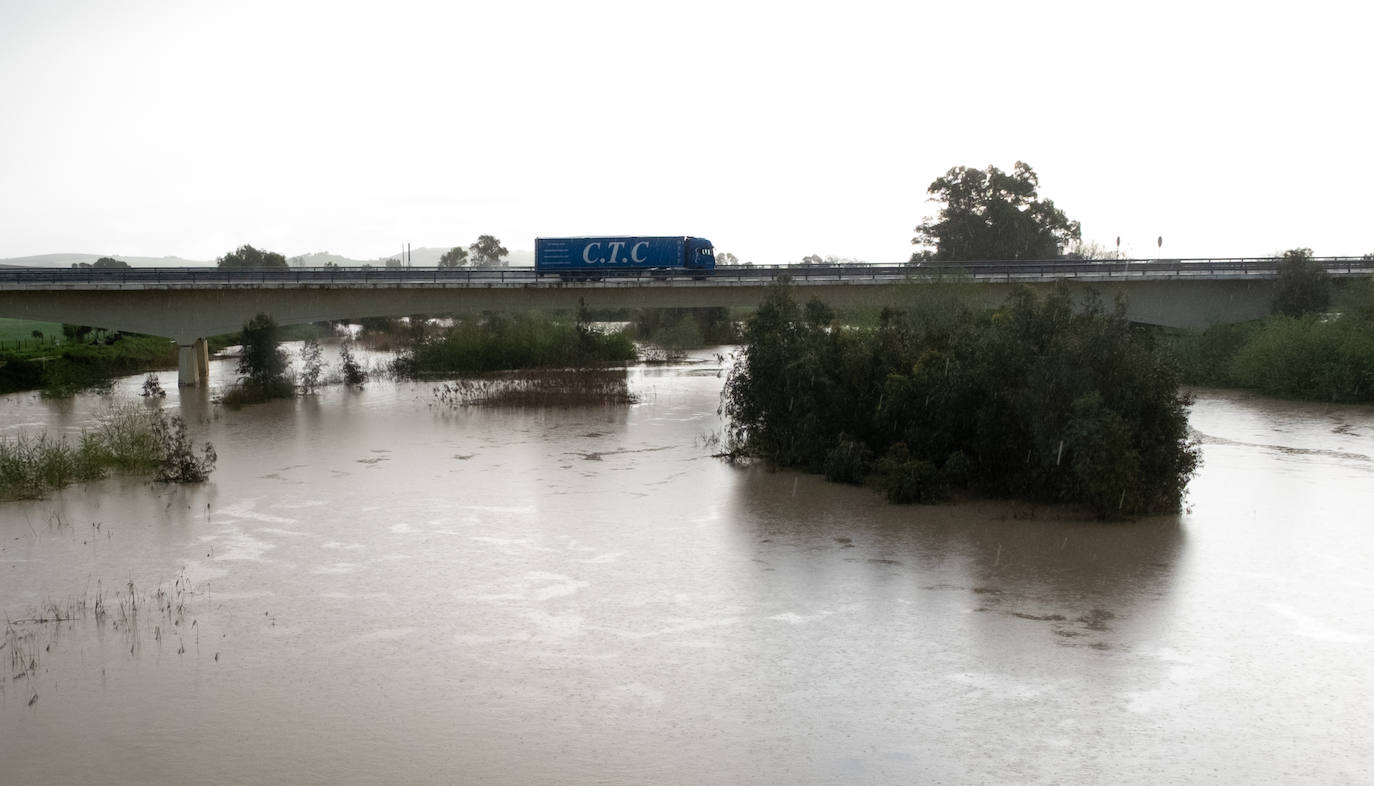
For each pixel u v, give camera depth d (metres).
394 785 13.48
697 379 68.69
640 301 68.38
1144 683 16.52
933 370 31.98
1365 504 29.06
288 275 64.38
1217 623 19.23
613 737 14.83
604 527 27.06
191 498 30.83
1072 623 19.30
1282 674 16.84
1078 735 14.73
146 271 62.41
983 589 21.41
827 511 28.62
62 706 15.99
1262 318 66.06
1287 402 53.00
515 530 26.81
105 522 27.75
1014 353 29.78
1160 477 28.09
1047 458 28.52
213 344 96.75
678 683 16.75
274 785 13.51
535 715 15.59
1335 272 66.44
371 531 26.77
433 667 17.52
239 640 18.80
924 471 29.58
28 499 30.72
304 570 23.25
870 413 34.03
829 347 36.03
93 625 19.61
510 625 19.58
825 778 13.55
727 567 23.23
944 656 17.73
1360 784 13.27
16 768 14.02
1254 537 25.41
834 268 66.50
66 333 88.75
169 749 14.55
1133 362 28.28
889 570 22.84
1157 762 13.91
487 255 152.12
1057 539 25.34
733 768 13.85
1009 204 92.62
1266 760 13.94
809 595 21.17
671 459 37.44
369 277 65.56
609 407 53.19
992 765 13.87
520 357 76.50
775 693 16.31
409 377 70.44
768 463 36.03
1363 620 19.36
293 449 39.97
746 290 68.00
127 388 65.38
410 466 36.16
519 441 41.84
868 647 18.22
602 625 19.53
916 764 13.91
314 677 17.09
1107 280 66.12
